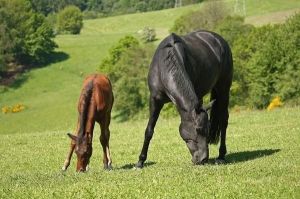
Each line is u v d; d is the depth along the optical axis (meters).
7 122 69.94
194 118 10.75
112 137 21.58
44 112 72.88
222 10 89.94
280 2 105.50
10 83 89.56
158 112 11.91
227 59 13.33
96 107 12.34
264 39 60.81
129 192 8.88
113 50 79.56
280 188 8.68
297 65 53.16
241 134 18.47
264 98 55.31
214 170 10.52
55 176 11.14
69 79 90.31
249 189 8.70
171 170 10.89
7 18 98.19
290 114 24.23
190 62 11.72
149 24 121.50
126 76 66.81
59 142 21.05
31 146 20.05
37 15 101.31
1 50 96.19
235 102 58.19
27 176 11.61
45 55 100.31
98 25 129.62
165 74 11.25
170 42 11.49
